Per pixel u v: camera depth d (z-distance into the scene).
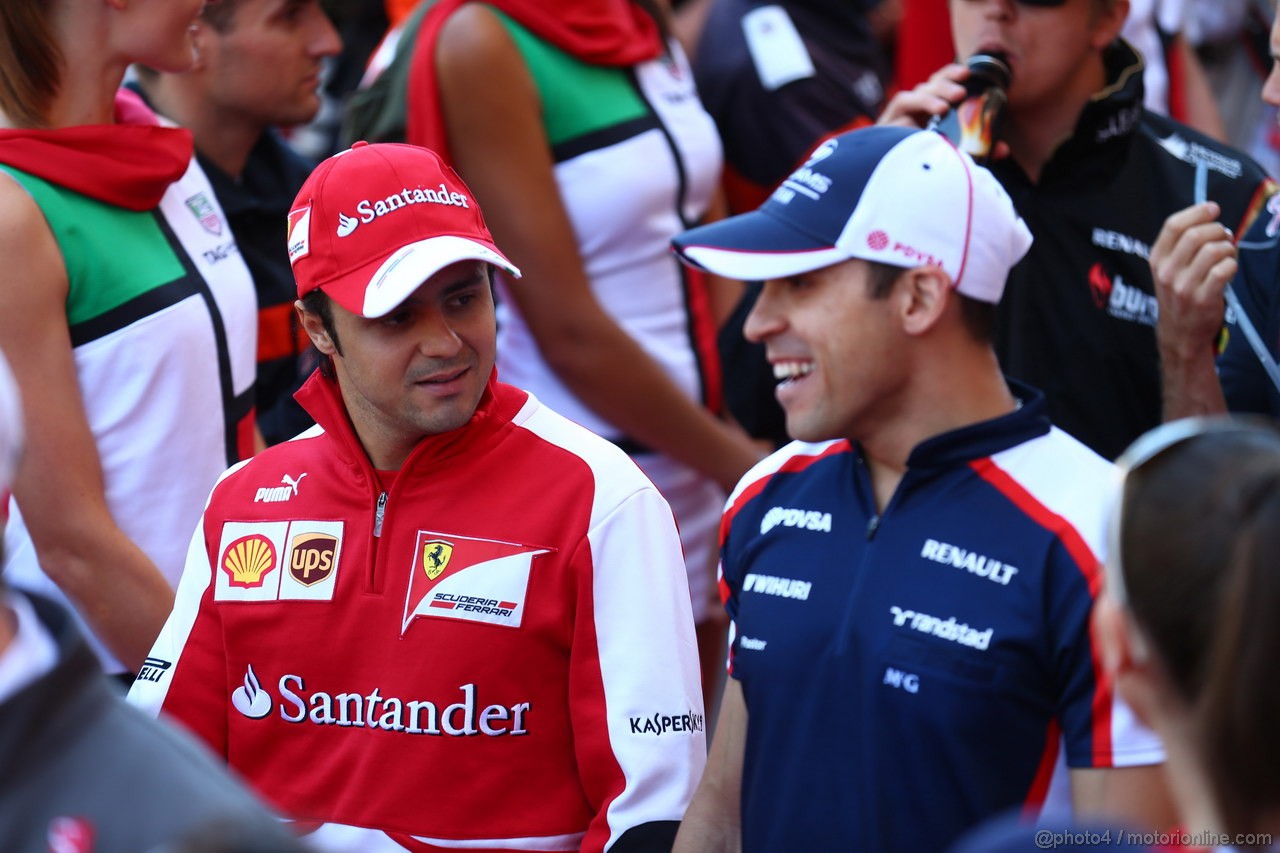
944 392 7.13
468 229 7.79
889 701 6.83
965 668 6.69
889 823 6.82
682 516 12.74
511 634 7.64
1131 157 10.05
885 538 7.10
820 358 7.21
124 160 9.56
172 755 5.00
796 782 7.13
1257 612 4.32
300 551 7.96
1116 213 9.86
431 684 7.64
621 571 7.65
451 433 7.79
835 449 7.62
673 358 12.66
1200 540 4.49
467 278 7.66
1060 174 9.84
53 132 9.30
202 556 8.27
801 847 7.09
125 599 9.28
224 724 8.24
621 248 12.34
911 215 7.00
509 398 8.14
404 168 7.82
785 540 7.49
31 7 9.26
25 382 9.07
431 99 11.68
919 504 7.07
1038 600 6.64
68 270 9.30
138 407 9.59
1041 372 9.69
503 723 7.66
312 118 12.45
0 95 9.41
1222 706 4.35
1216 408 8.94
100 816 4.76
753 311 7.56
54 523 9.19
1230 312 9.64
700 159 12.75
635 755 7.46
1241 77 18.83
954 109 9.59
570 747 7.76
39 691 4.90
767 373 11.59
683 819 7.72
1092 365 9.70
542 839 7.69
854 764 6.95
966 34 10.00
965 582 6.81
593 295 12.01
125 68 9.84
